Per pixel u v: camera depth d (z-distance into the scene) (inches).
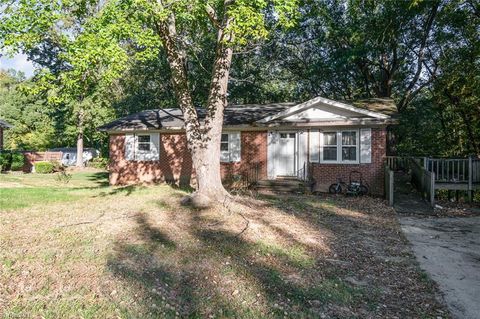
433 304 193.6
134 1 343.3
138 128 768.9
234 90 1214.3
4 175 932.6
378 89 1092.5
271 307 183.9
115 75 364.2
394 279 229.6
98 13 390.3
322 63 1051.9
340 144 653.9
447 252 290.7
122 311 174.7
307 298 195.9
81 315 169.6
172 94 1273.4
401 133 1112.8
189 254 262.5
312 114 660.1
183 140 765.3
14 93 1784.0
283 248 284.8
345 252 282.2
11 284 203.9
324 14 977.5
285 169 693.9
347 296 200.2
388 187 539.5
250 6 379.9
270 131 701.3
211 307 183.0
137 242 290.7
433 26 912.9
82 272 224.2
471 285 221.1
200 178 463.8
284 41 1106.7
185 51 618.5
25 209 427.2
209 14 445.4
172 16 460.8
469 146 911.0
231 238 306.2
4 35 358.3
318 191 660.7
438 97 904.9
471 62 809.5
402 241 321.1
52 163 1133.7
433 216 438.0
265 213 416.2
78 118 1321.4
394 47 968.9
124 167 802.8
